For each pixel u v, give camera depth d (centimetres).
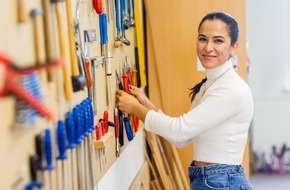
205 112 207
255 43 521
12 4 116
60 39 146
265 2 516
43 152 132
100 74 201
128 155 254
